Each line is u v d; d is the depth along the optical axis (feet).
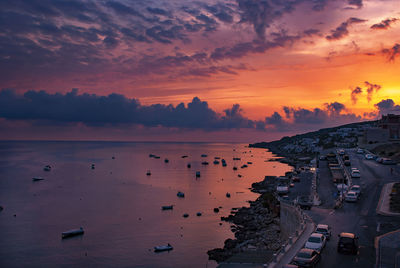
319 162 454.81
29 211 372.38
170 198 444.14
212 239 269.23
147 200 432.25
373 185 259.19
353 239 122.31
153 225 313.73
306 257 106.73
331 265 110.22
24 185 557.74
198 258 228.63
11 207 391.65
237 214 340.80
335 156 466.70
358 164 365.61
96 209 380.99
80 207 391.65
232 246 237.86
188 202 417.28
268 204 337.31
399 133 545.03
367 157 406.62
